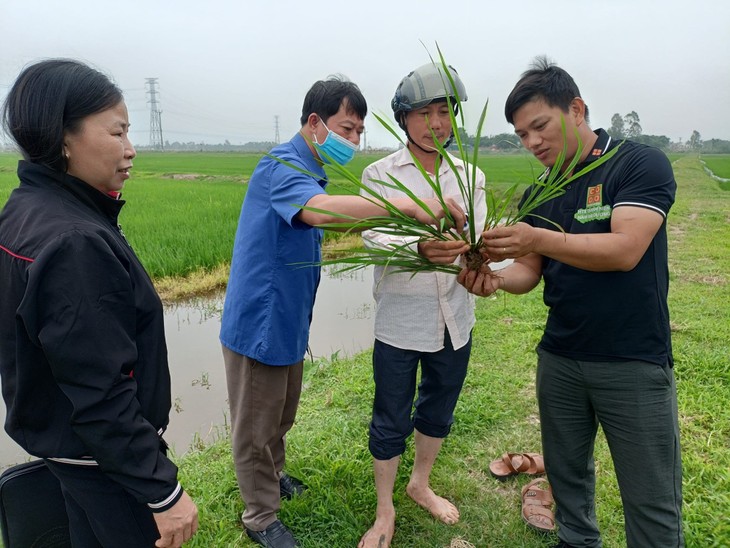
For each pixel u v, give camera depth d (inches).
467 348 99.3
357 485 116.3
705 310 226.1
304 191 77.6
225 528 104.8
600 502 111.3
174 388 184.4
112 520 63.2
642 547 81.2
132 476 56.9
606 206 73.5
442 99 83.7
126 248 62.8
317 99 88.6
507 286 86.7
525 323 215.6
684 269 304.2
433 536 103.2
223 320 97.0
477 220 93.5
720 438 131.6
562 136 74.9
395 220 73.2
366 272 364.5
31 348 54.7
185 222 450.6
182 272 324.5
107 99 57.3
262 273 89.2
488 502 112.6
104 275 54.5
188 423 159.5
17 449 151.3
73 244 52.6
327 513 108.0
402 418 98.0
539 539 101.8
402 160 93.4
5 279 54.8
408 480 119.0
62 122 54.7
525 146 78.9
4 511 67.1
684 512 104.5
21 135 55.2
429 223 76.4
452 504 110.7
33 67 55.7
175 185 953.5
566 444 88.3
